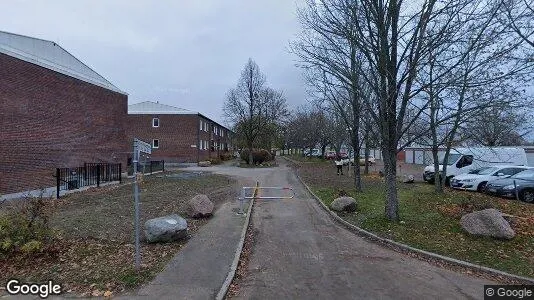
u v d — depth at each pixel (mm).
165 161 46156
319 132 54688
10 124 15961
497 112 10938
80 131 21734
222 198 15125
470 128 13094
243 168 38719
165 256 7281
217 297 5395
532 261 7402
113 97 25969
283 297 5527
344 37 11250
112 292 5559
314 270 6754
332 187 19172
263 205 13656
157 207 12320
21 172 16578
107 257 7133
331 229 10000
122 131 27312
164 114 46438
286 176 27344
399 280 6301
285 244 8508
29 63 17219
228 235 8977
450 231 9414
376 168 40969
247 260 7316
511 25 9062
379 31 9820
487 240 8672
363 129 20844
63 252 7316
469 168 22328
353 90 13641
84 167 20641
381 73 10055
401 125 10344
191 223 10203
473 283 6277
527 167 19656
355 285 6027
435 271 6832
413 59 9570
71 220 9938
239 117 48750
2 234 6867
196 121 46438
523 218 10750
